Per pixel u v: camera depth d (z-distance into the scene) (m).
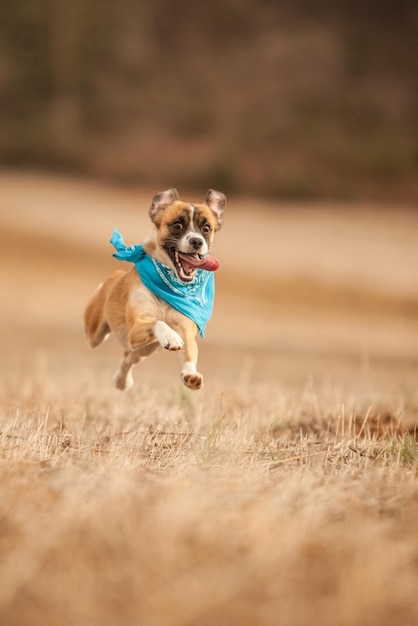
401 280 36.66
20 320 25.84
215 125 76.62
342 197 62.47
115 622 3.40
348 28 96.81
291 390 11.72
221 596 3.65
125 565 3.91
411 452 6.45
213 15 97.44
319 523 4.60
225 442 6.73
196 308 7.06
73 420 8.24
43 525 4.34
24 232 43.12
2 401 9.55
